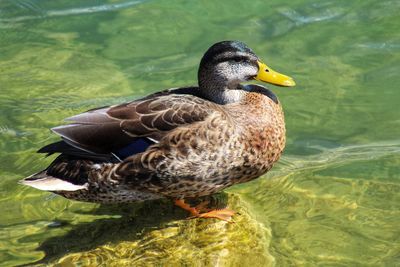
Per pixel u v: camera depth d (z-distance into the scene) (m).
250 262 9.91
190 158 10.19
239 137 10.41
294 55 14.70
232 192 11.49
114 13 16.19
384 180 11.63
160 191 10.51
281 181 11.71
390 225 10.61
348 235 10.42
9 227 10.77
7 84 14.13
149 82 14.07
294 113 13.28
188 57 14.75
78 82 14.16
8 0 16.62
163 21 15.86
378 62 14.46
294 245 10.23
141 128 10.29
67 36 15.51
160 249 10.19
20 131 12.85
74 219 10.93
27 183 10.27
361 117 13.13
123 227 10.69
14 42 15.34
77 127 10.27
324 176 11.77
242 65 11.23
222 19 15.89
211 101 11.16
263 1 16.48
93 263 9.96
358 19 15.71
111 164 10.26
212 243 10.29
